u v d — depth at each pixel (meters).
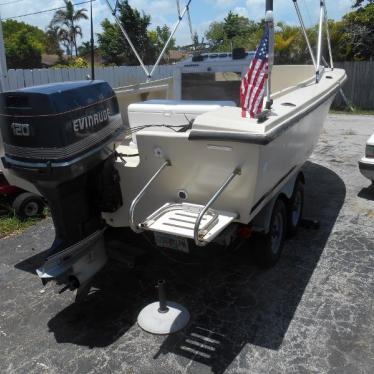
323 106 4.66
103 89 3.28
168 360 2.91
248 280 3.86
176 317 3.29
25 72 8.70
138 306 3.55
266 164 3.05
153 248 4.04
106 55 24.70
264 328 3.20
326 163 7.55
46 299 3.69
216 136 2.81
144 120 3.92
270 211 3.73
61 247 3.21
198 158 3.01
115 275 4.02
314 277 3.87
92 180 3.26
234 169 2.95
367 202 5.65
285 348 2.99
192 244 3.32
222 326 3.24
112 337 3.17
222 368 2.82
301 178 4.73
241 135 2.75
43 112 2.79
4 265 4.27
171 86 5.79
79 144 2.95
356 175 6.82
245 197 3.08
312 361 2.86
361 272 3.93
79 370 2.86
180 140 2.96
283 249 4.40
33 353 3.04
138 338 3.15
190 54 5.90
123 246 3.73
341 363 2.83
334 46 16.42
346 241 4.55
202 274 3.99
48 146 2.84
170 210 3.23
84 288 3.42
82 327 3.30
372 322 3.23
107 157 3.29
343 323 3.23
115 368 2.86
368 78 14.52
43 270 3.13
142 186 3.40
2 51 7.57
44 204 5.38
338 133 10.15
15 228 5.05
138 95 5.28
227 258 4.25
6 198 5.38
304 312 3.38
